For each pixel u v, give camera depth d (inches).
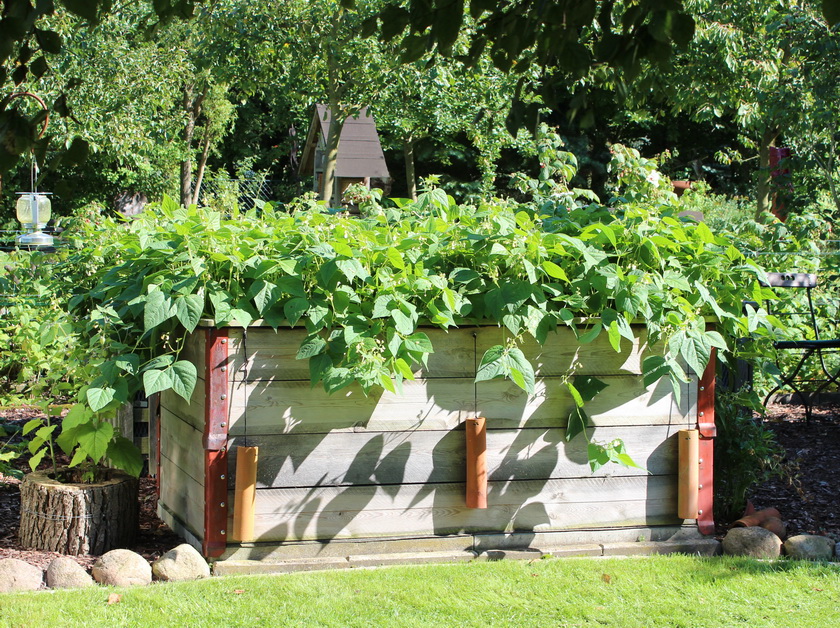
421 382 148.3
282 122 1040.2
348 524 146.3
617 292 144.1
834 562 150.5
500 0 108.1
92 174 838.5
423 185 198.2
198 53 490.0
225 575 140.0
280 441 143.3
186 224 143.0
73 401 195.9
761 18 372.8
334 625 120.8
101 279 164.9
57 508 153.9
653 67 117.0
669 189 248.5
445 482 149.9
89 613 123.1
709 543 157.1
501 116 472.7
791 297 292.8
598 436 155.6
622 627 121.7
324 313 138.0
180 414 161.9
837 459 228.2
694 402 159.0
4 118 88.4
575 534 154.7
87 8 90.5
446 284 141.9
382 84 471.8
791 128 359.3
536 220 169.2
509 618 124.2
